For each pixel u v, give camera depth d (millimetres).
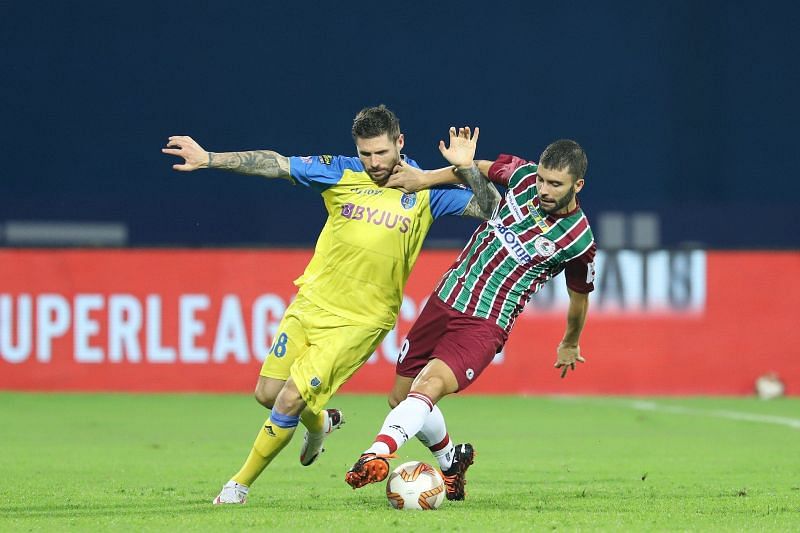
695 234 62156
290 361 22625
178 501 22531
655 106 63562
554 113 63312
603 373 50625
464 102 63125
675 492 24531
